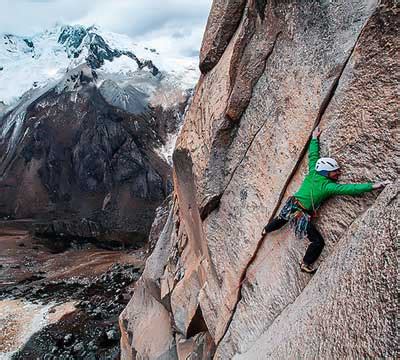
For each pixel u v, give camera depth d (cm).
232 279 949
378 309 447
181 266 1490
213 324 1048
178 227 1666
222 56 1127
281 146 846
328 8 775
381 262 476
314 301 586
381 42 650
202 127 1122
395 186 541
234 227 973
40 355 2861
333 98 735
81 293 4084
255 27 959
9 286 4444
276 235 829
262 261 860
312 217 686
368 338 441
